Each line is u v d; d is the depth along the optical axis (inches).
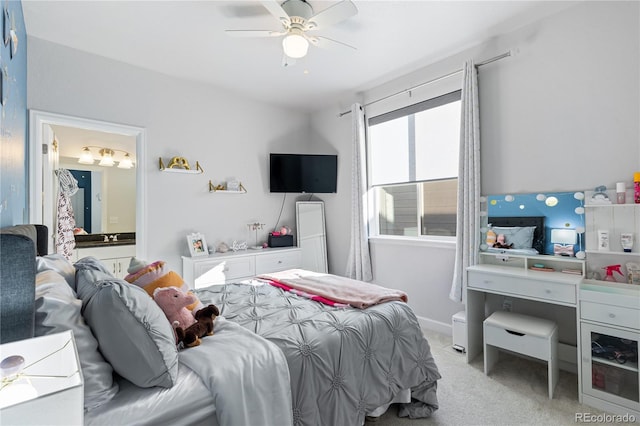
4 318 31.5
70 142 158.6
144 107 124.7
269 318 69.3
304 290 89.0
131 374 42.1
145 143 125.0
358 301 77.0
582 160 89.1
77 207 164.6
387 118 142.6
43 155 107.2
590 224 87.4
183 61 119.5
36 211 100.8
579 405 76.5
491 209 106.0
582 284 82.0
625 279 82.2
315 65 124.6
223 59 118.2
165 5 87.0
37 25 95.0
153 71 127.1
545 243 95.2
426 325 127.3
